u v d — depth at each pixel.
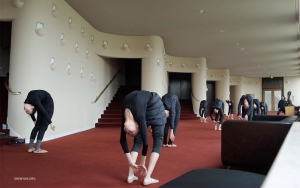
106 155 4.17
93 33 8.49
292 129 1.71
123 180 2.84
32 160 3.72
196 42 10.36
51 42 5.71
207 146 5.16
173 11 6.97
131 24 8.16
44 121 4.30
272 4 6.41
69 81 6.68
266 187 0.56
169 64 12.84
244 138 3.08
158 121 2.65
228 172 1.90
